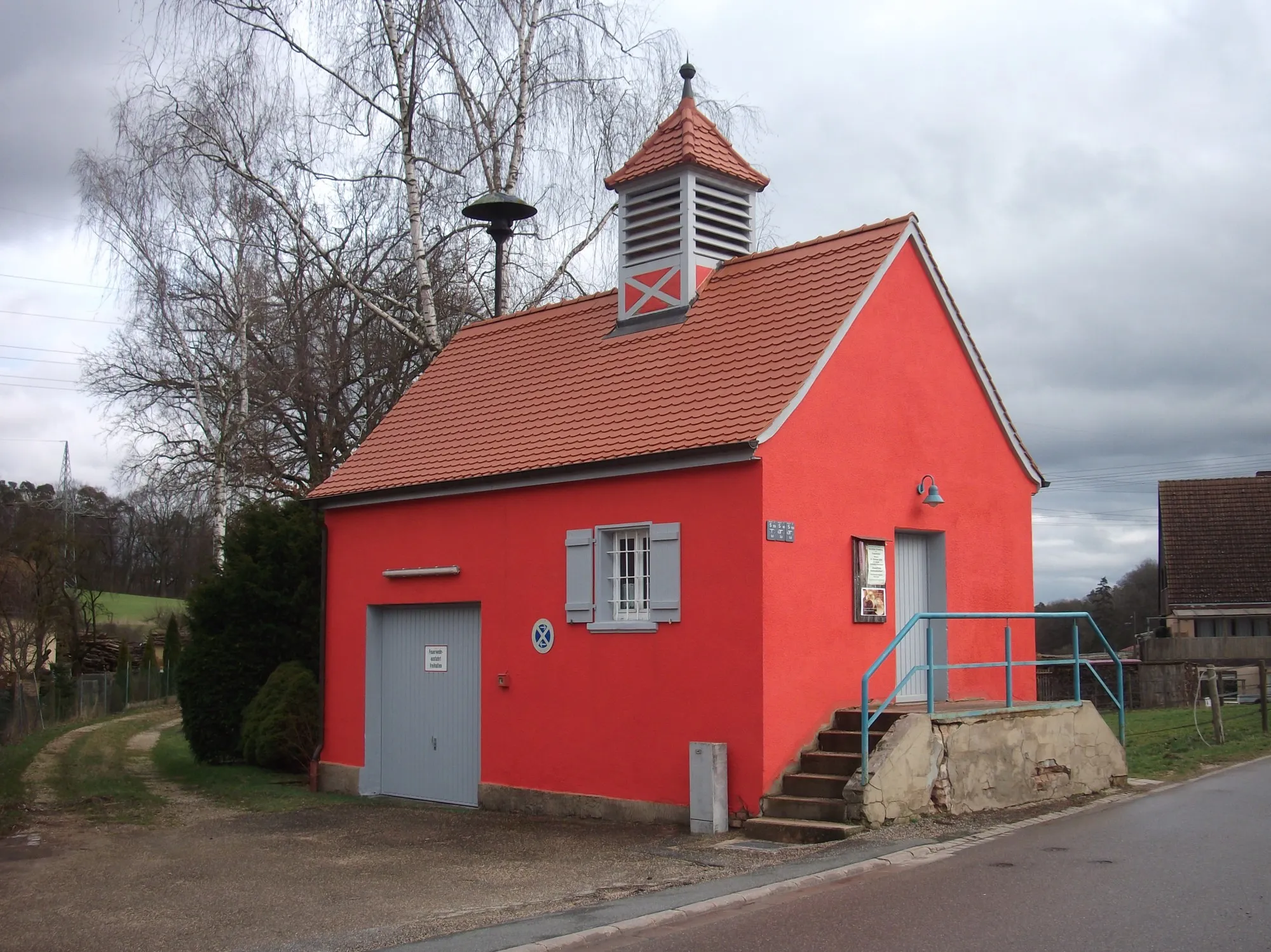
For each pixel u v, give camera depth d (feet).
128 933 28.78
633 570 45.29
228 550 67.46
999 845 34.42
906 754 38.27
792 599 41.19
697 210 51.78
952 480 49.39
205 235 89.92
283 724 60.08
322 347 87.40
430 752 53.11
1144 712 84.23
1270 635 124.57
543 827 43.57
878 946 24.04
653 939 25.54
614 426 46.60
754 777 39.73
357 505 56.70
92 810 50.24
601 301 56.24
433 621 53.57
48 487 186.29
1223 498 133.59
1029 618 46.42
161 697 141.59
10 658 109.40
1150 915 25.64
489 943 25.49
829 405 43.52
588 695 45.68
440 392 59.11
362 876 35.32
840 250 47.73
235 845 41.73
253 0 70.18
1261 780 47.16
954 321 50.26
